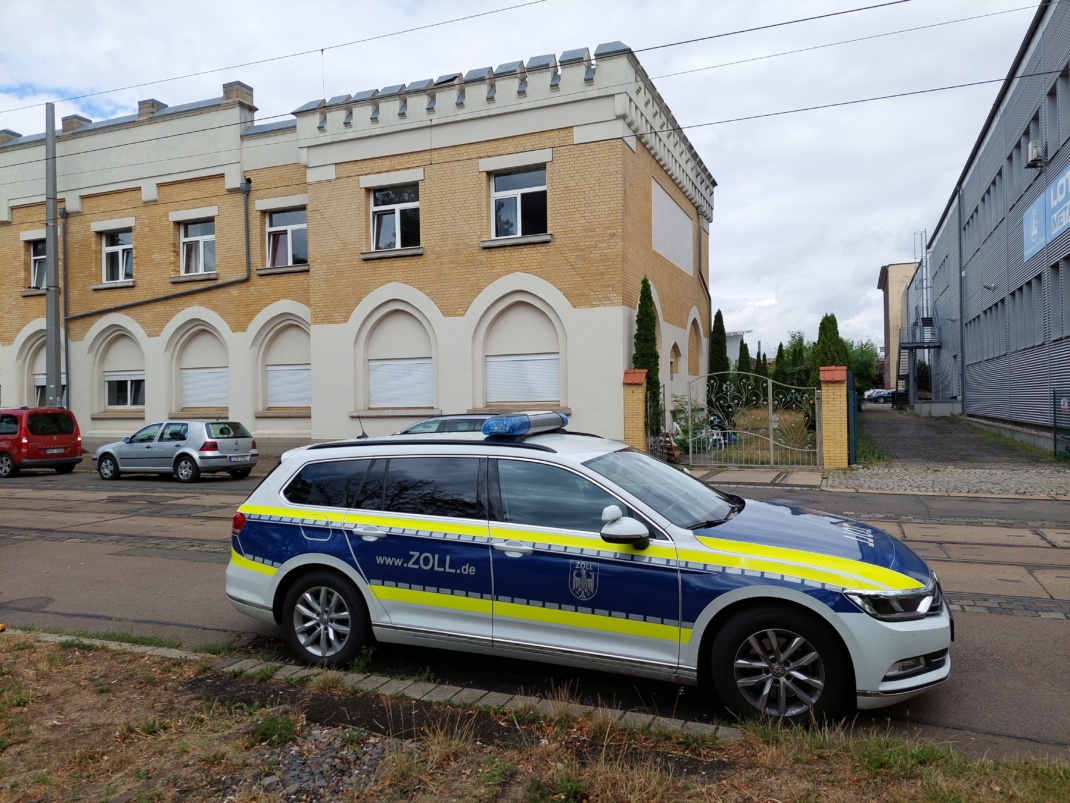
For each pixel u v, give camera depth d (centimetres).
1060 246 1941
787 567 415
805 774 346
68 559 930
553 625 457
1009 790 321
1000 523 1052
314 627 531
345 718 420
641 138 1873
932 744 386
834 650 404
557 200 1788
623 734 391
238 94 2206
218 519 1205
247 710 430
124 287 2353
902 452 2055
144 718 425
